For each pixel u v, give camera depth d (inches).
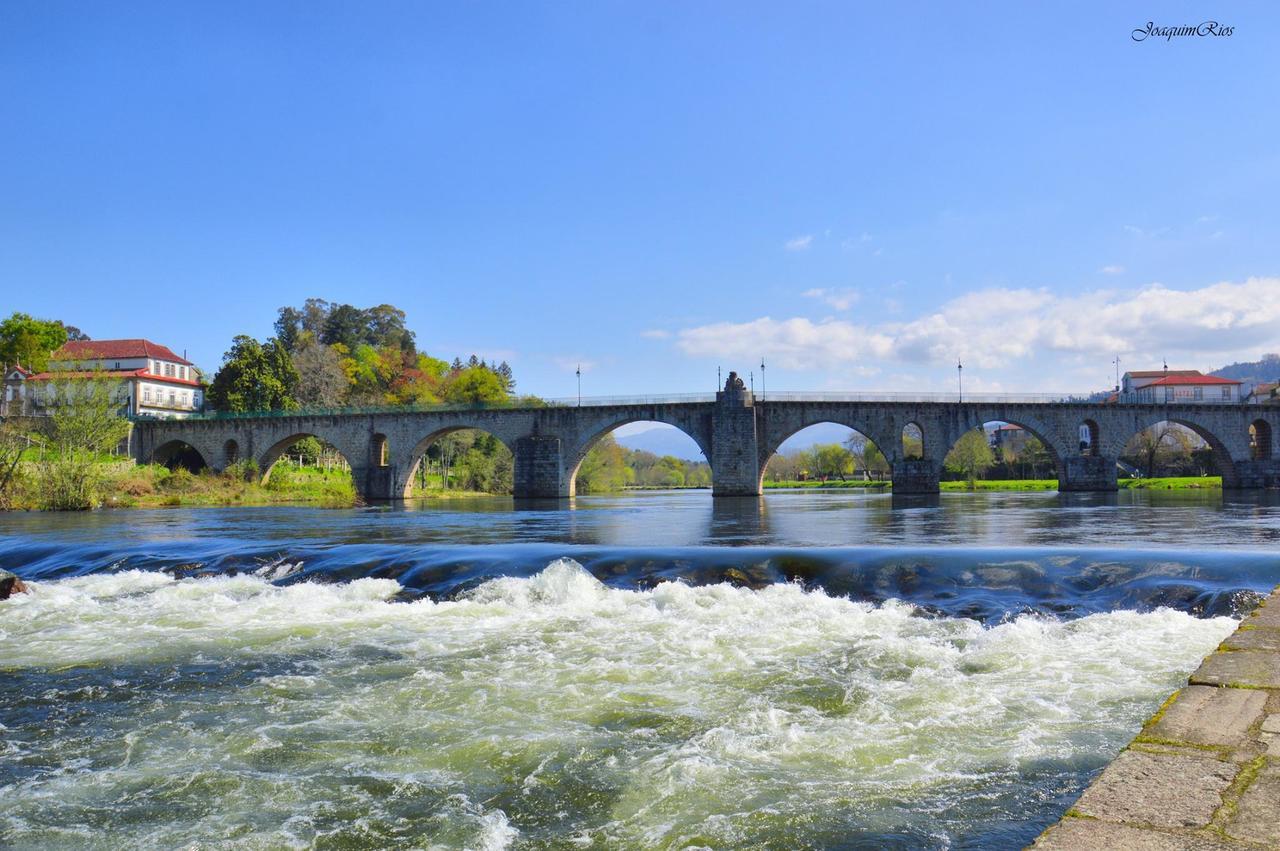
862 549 1003.9
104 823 370.3
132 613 836.0
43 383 3718.0
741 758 425.4
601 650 645.3
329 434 4020.7
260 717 503.8
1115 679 536.7
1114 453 3656.5
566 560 909.8
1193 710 294.4
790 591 837.2
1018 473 5728.3
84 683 588.7
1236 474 3796.8
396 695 542.0
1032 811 357.7
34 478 2923.2
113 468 3469.5
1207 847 194.9
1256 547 1161.4
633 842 345.4
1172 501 2859.3
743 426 3425.2
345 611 824.3
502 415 3710.6
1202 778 234.8
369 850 343.6
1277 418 3818.9
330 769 424.2
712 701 515.8
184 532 1715.1
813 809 366.9
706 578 917.2
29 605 887.1
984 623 723.4
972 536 1460.4
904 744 437.7
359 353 6983.3
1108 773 242.2
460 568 973.2
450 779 410.3
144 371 4923.7
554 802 383.2
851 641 655.8
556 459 3622.0
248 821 369.7
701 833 349.4
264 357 5004.9
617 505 3262.8
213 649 678.5
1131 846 196.9
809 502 3235.7
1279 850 191.6
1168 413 3720.5
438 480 5251.0
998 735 446.0
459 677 579.8
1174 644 615.5
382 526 1911.9
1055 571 866.1
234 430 4188.0
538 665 606.2
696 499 4276.6
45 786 410.3
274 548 1203.9
